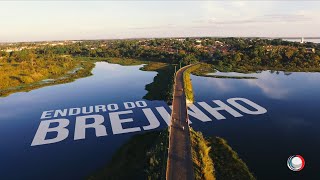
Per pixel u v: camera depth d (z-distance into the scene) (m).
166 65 191.50
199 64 188.25
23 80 142.12
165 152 51.75
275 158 56.12
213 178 46.09
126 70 180.25
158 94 107.94
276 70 169.25
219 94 107.62
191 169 45.47
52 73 168.25
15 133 74.50
